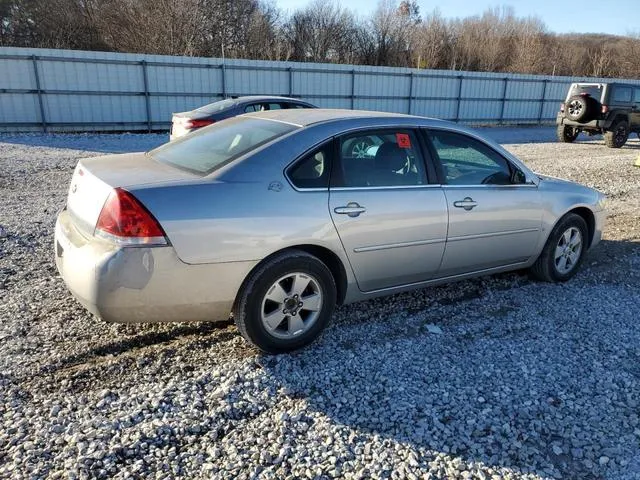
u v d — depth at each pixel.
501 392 3.18
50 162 11.48
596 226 5.23
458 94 26.70
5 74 17.20
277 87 22.03
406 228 3.81
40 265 4.94
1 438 2.62
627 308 4.48
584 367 3.50
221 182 3.19
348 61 41.34
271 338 3.42
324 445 2.67
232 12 35.97
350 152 3.66
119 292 2.95
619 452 2.71
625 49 55.97
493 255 4.45
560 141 19.27
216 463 2.52
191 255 3.04
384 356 3.54
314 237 3.41
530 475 2.53
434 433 2.79
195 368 3.32
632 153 16.05
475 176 4.30
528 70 49.19
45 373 3.19
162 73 19.69
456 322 4.09
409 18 46.72
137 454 2.56
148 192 3.00
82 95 18.53
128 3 32.59
